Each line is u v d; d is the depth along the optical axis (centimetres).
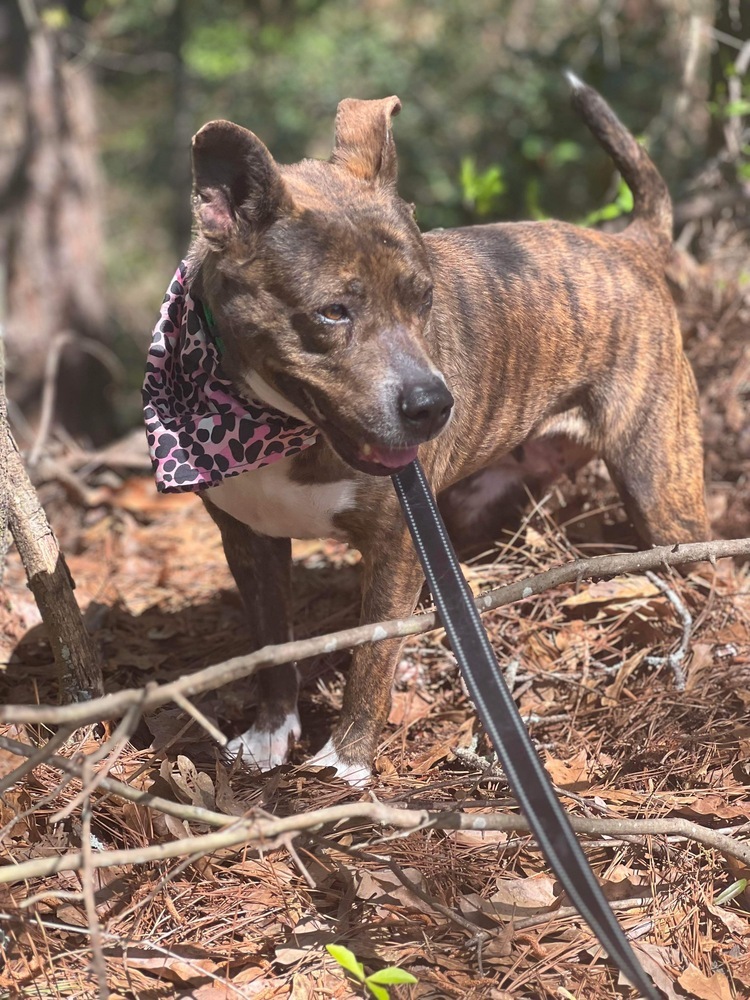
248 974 129
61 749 146
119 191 648
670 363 173
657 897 136
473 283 162
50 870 120
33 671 167
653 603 167
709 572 175
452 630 128
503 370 163
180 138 613
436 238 164
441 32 517
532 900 134
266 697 159
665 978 128
